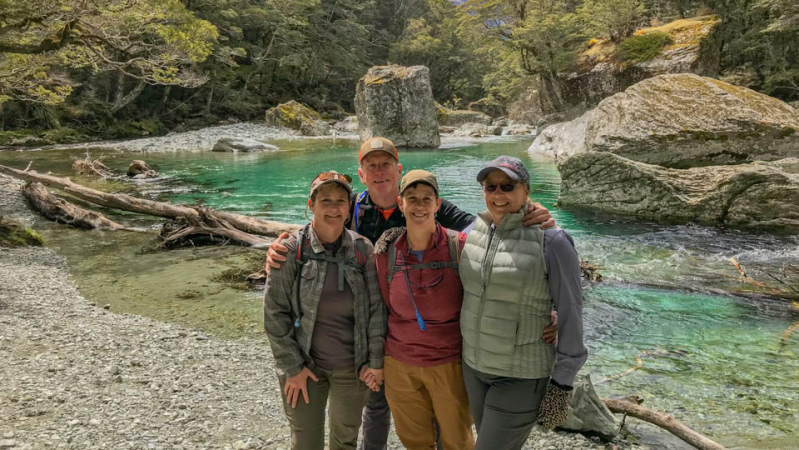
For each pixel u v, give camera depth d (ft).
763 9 95.45
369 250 8.04
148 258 26.58
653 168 34.76
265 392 12.85
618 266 23.98
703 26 86.38
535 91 147.23
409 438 8.30
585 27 104.83
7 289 20.65
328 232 7.79
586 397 11.30
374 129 92.79
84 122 113.29
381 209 9.55
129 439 10.26
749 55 102.58
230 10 132.46
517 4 111.14
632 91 45.62
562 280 6.85
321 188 7.52
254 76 156.56
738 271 23.04
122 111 123.03
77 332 16.38
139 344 15.64
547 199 41.50
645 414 11.29
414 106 92.02
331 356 7.88
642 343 16.07
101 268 24.71
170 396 12.32
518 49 112.37
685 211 33.24
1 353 14.24
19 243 28.35
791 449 10.46
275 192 45.88
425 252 7.73
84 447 9.84
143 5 44.37
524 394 7.19
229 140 83.41
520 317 7.08
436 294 7.59
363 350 7.89
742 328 17.08
